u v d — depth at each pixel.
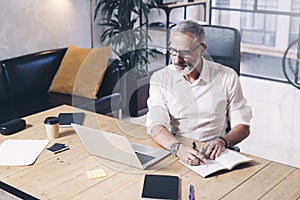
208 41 3.13
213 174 2.12
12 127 2.63
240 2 5.74
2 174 2.17
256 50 5.77
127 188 2.02
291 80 5.57
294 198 1.93
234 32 3.05
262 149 4.11
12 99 4.16
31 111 3.91
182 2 5.99
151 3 5.59
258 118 4.75
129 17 5.01
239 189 2.00
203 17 6.11
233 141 2.45
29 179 2.12
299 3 5.29
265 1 5.55
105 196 1.96
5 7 4.43
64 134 2.61
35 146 2.46
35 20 4.70
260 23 5.66
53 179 2.11
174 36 2.18
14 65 4.17
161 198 1.91
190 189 1.97
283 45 5.54
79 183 2.07
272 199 1.92
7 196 2.69
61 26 4.95
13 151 2.40
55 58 4.47
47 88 4.41
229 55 3.08
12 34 4.54
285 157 3.97
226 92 2.55
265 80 5.78
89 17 5.21
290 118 4.74
